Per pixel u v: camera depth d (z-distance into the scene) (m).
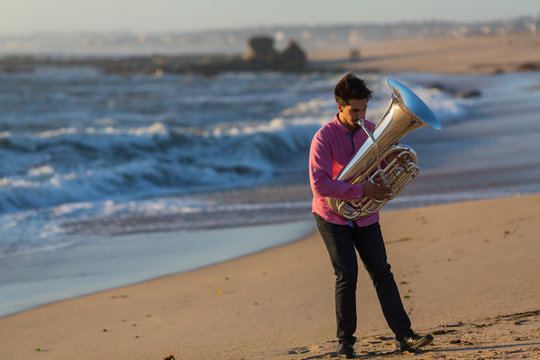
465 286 9.27
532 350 5.36
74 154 28.69
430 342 5.96
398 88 5.47
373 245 6.09
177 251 15.45
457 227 14.10
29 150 28.58
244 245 15.69
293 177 27.52
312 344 7.49
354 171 5.78
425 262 11.19
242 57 188.00
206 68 164.62
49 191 22.22
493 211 15.23
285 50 183.25
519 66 122.12
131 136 30.92
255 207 20.86
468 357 5.42
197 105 63.31
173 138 32.66
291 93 81.12
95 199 22.92
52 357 8.44
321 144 5.92
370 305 9.32
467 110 51.56
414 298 9.11
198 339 8.55
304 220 18.55
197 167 27.34
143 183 25.16
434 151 31.25
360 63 189.12
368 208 5.87
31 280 13.32
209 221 18.86
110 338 9.16
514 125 39.69
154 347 8.31
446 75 119.19
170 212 20.27
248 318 9.45
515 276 9.30
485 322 7.17
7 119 48.72
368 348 6.63
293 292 10.80
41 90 92.25
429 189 21.92
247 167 28.34
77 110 58.75
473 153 29.66
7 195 21.19
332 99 66.19
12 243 16.55
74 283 13.01
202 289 11.80
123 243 16.44
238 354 7.36
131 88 98.44
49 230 18.00
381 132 5.57
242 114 52.06
